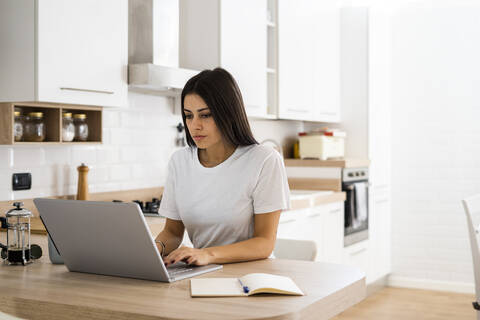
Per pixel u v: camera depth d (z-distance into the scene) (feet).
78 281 5.29
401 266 17.61
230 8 12.10
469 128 16.78
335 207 14.71
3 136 8.77
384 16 17.26
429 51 17.13
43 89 8.36
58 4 8.56
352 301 5.29
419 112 17.28
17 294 4.83
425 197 17.29
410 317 14.37
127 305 4.45
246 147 6.57
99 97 9.34
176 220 7.06
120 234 5.17
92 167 10.94
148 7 10.55
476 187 16.74
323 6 15.80
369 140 16.37
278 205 6.47
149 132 12.22
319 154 15.57
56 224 5.55
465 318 14.28
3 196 9.38
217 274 5.55
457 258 16.99
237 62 12.34
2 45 8.63
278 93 14.02
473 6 16.67
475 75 16.69
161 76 10.10
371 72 16.49
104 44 9.38
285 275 5.53
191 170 6.73
